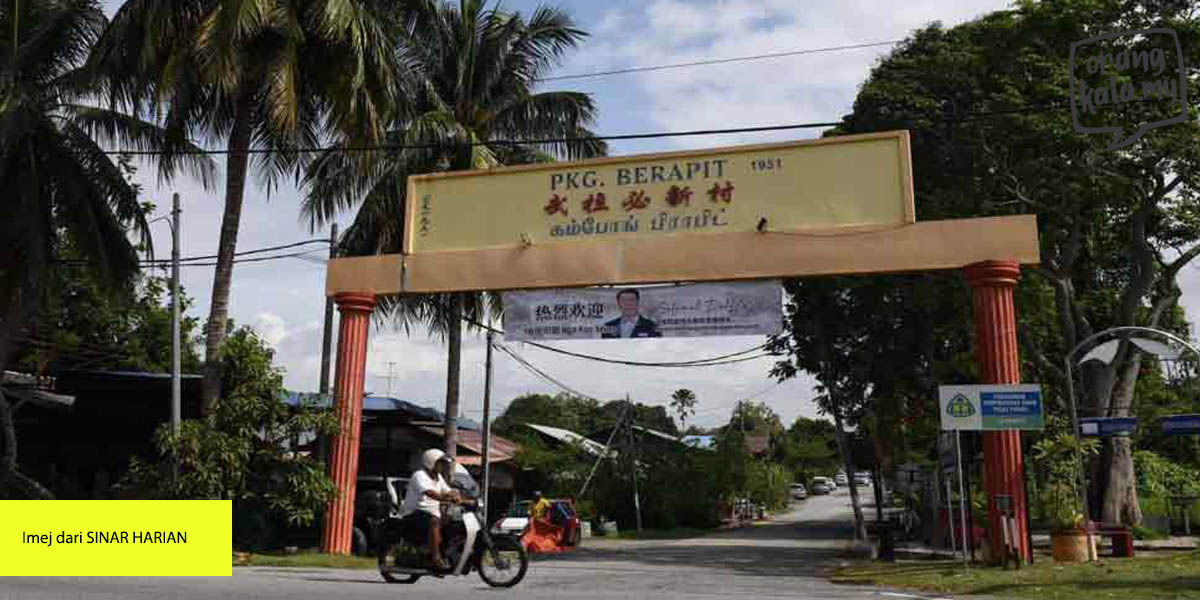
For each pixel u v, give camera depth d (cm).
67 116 2039
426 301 2364
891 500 5719
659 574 1480
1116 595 1042
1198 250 2453
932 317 2219
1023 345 2400
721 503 4412
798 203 1536
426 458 1133
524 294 1655
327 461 1783
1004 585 1181
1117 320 2389
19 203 1952
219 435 1642
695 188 1585
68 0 2083
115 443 2498
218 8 1636
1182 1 1978
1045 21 1977
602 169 1638
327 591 993
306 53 1809
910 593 1145
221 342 1772
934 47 2194
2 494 2033
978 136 2042
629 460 4069
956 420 1407
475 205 1697
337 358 1708
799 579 1400
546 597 963
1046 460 1623
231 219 1819
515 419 7888
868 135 1522
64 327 3016
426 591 1012
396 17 2075
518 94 2342
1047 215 2208
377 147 1850
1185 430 1584
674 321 1580
